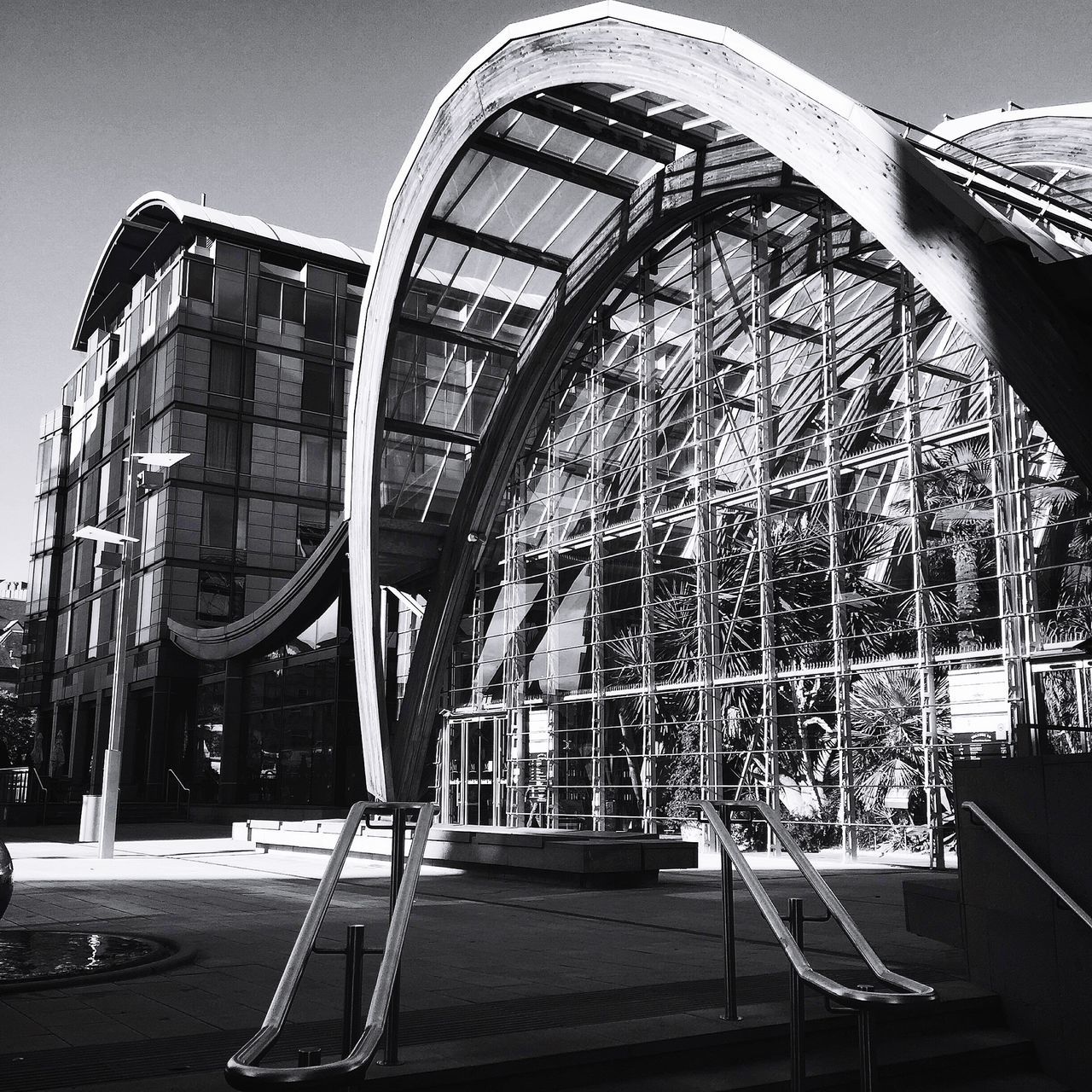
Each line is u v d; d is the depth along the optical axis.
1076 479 17.27
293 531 45.50
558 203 25.64
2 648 98.56
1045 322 12.99
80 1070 5.05
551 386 29.92
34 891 13.59
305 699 36.03
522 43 21.53
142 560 45.16
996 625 21.27
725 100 17.52
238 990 6.98
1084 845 6.39
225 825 36.62
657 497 25.80
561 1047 5.39
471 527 29.86
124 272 51.19
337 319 47.81
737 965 8.04
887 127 14.80
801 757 23.92
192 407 43.91
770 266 24.70
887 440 23.00
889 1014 6.58
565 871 14.82
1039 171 19.61
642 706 25.42
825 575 24.06
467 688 31.50
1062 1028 6.46
